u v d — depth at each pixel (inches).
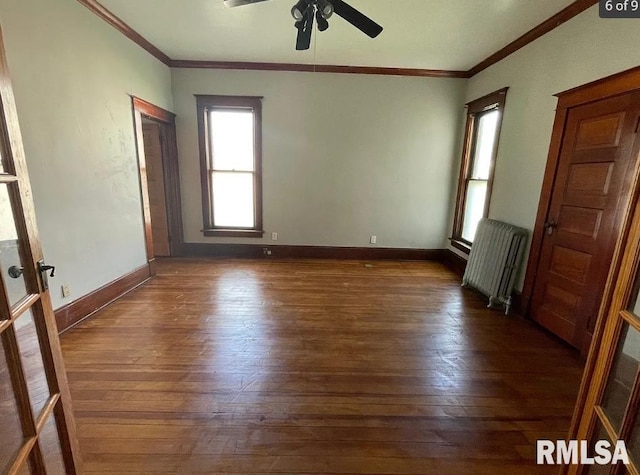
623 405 35.0
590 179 92.1
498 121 139.1
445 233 191.0
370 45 136.8
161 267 168.9
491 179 143.9
